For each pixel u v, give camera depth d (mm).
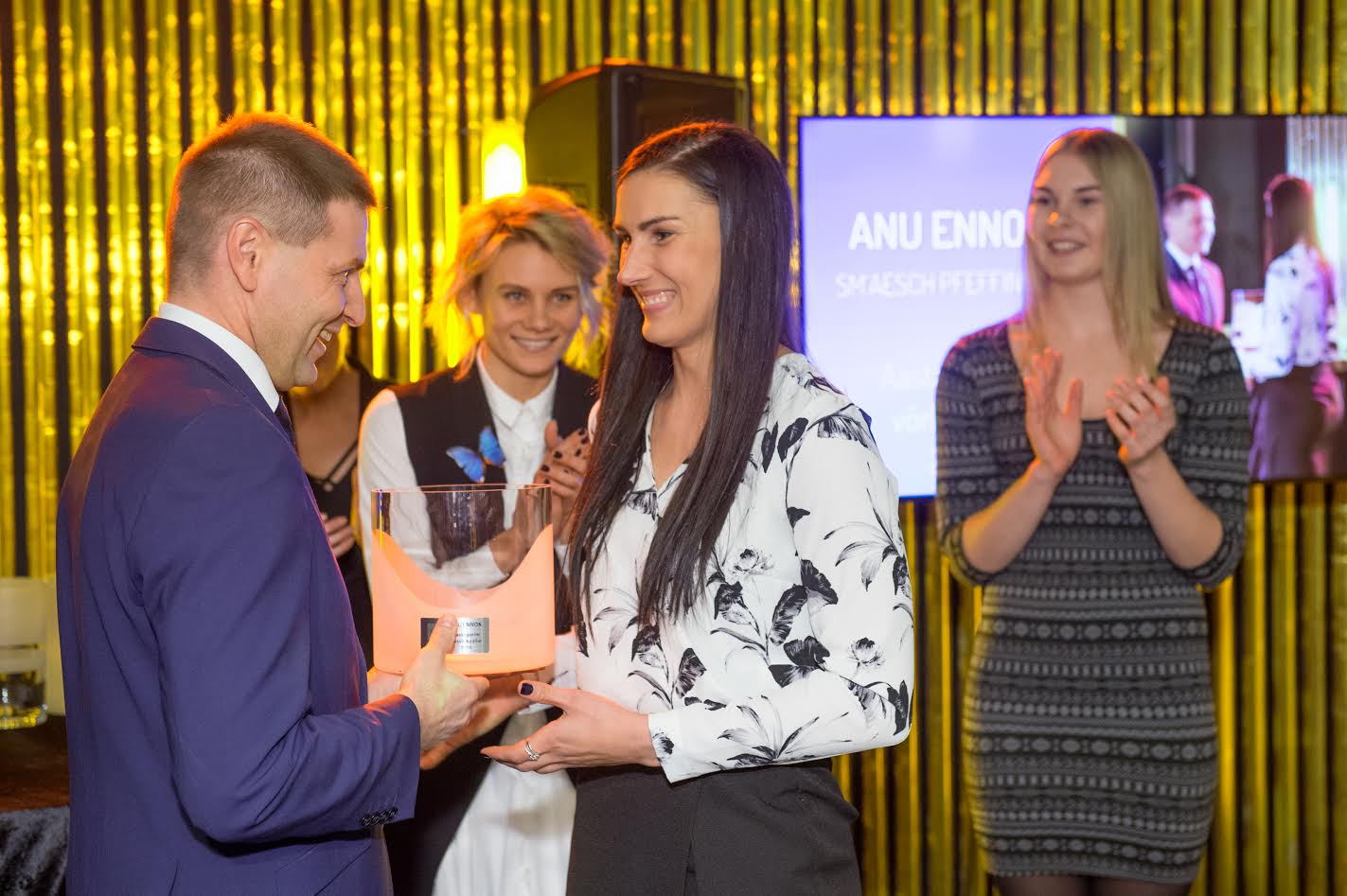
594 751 1387
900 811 3801
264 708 1109
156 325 1271
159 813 1182
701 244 1467
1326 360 3258
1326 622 3865
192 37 3725
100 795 1215
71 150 3713
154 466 1138
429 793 2105
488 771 2117
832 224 3244
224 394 1200
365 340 3744
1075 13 3834
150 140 3732
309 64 3756
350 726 1206
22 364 3727
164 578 1115
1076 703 2318
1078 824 2330
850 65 3828
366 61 3752
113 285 3734
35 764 1920
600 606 1538
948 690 3795
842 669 1360
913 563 3793
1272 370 3246
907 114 3803
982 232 3273
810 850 1444
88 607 1201
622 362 1615
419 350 3762
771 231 1479
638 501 1552
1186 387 2377
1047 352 2244
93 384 3740
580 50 3785
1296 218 3234
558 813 2115
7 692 2180
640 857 1471
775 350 1479
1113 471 2311
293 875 1225
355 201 1318
